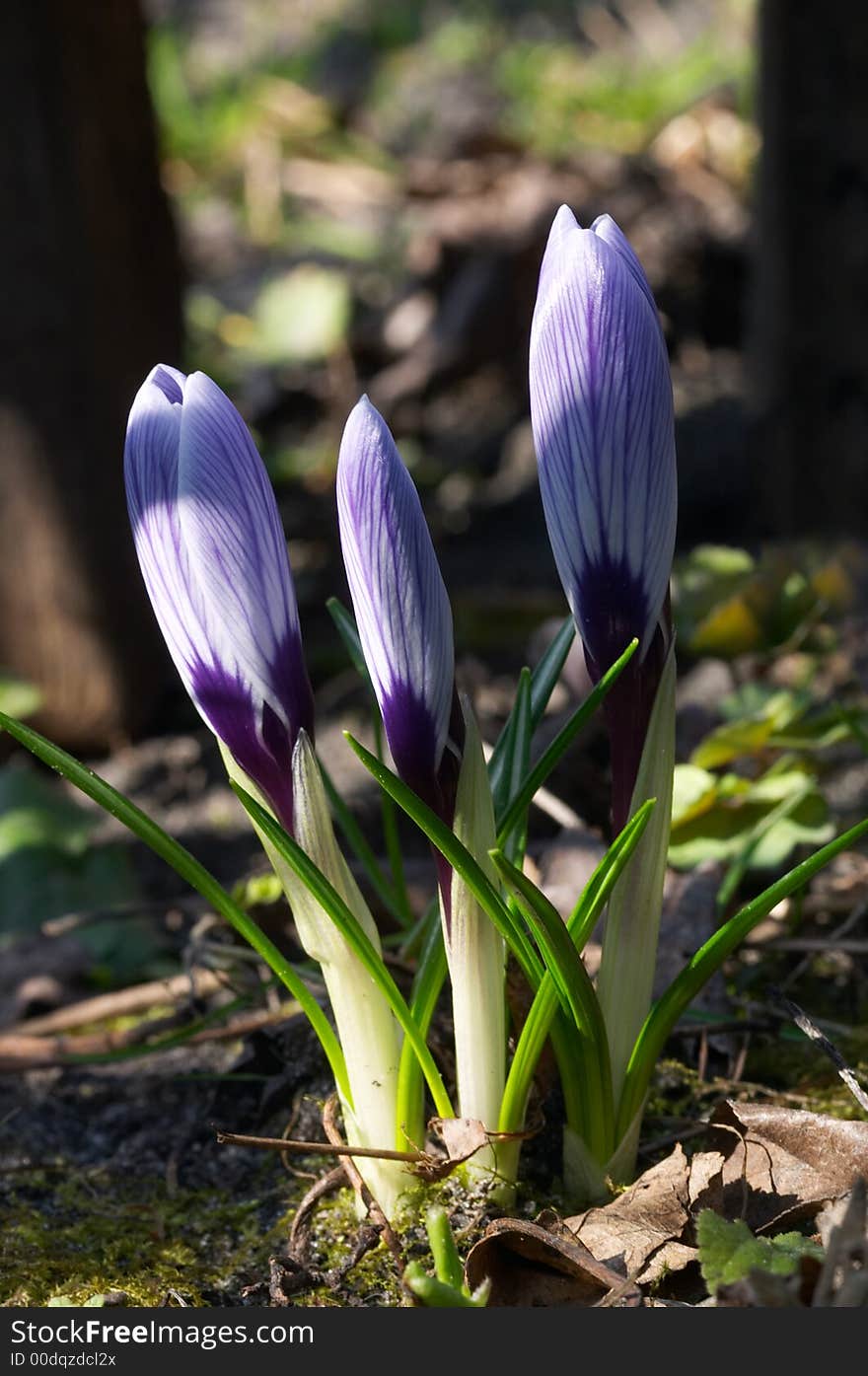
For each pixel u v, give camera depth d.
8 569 0.54
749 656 0.41
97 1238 0.31
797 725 0.37
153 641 0.58
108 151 0.55
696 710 0.43
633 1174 0.30
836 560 0.46
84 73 0.53
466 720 0.27
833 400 0.66
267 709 0.27
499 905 0.27
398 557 0.26
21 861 0.43
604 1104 0.29
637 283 0.26
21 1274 0.30
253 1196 0.32
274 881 0.37
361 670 0.32
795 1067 0.33
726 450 0.74
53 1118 0.34
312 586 0.69
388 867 0.39
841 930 0.35
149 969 0.39
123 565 0.56
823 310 0.65
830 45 0.62
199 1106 0.34
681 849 0.35
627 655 0.26
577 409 0.26
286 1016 0.33
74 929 0.39
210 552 0.26
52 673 0.55
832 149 0.63
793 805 0.35
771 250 0.67
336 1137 0.29
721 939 0.28
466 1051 0.28
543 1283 0.28
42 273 0.52
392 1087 0.28
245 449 0.26
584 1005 0.28
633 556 0.26
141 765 0.55
